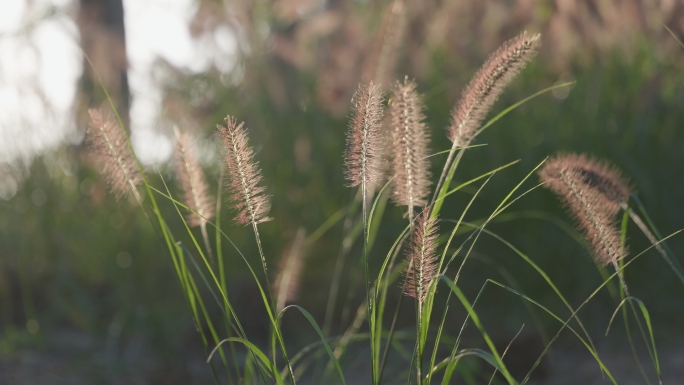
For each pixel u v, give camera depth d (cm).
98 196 488
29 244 479
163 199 472
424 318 155
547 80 494
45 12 489
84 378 353
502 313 436
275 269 460
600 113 467
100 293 477
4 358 383
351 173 157
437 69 509
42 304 473
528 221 439
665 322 429
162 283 450
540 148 448
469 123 172
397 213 474
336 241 485
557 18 433
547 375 346
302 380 346
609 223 173
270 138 529
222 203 473
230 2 548
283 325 445
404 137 162
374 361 161
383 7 492
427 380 159
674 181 450
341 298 466
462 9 451
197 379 350
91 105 503
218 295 440
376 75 272
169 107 525
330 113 521
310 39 520
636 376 352
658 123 466
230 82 550
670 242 441
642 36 469
